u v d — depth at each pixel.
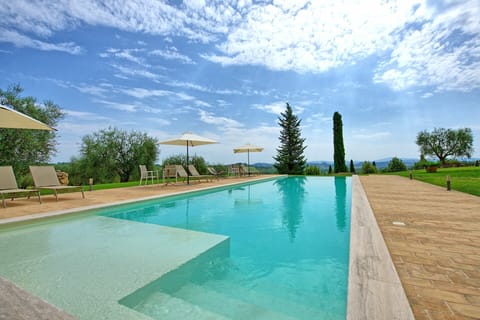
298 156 23.89
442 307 1.47
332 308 1.84
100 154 18.91
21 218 3.90
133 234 3.67
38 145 12.02
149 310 1.80
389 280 1.73
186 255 2.82
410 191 7.15
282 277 2.34
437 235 2.90
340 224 4.33
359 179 12.40
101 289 2.05
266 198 7.47
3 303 1.08
